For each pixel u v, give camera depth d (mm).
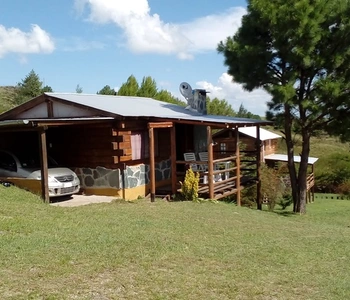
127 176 13758
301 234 11055
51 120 11297
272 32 16375
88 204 11938
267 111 18344
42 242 7129
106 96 17609
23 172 12914
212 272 6586
